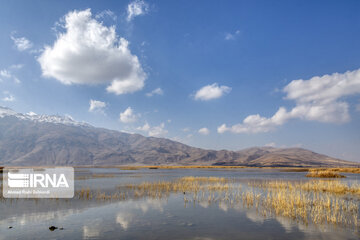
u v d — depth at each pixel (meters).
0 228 15.67
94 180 51.84
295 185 40.66
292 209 20.97
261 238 14.07
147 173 89.62
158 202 24.80
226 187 36.66
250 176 71.69
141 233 14.83
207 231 15.34
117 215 19.30
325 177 66.88
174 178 59.28
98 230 15.37
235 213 20.14
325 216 18.94
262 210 21.20
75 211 20.62
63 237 14.01
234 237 14.31
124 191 32.53
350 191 33.06
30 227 15.94
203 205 23.36
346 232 15.16
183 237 14.19
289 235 14.68
